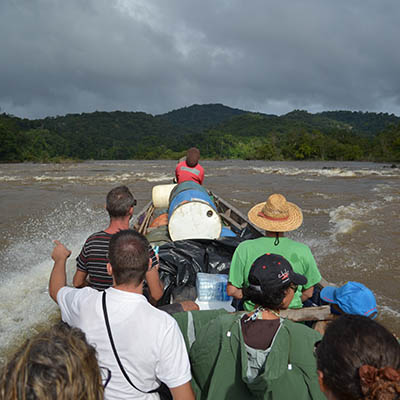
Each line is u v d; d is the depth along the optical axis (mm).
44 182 23234
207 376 1883
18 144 84938
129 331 1723
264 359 1710
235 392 1761
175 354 1737
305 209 12773
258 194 16750
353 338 1120
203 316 2488
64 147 127875
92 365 1157
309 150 76125
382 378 1020
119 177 27062
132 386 1745
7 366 1077
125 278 1827
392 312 5227
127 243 1854
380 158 66875
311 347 1737
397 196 15742
